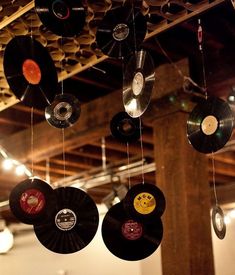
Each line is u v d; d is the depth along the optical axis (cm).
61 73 323
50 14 218
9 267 786
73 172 603
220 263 646
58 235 247
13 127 489
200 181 329
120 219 255
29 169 486
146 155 538
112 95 395
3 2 247
